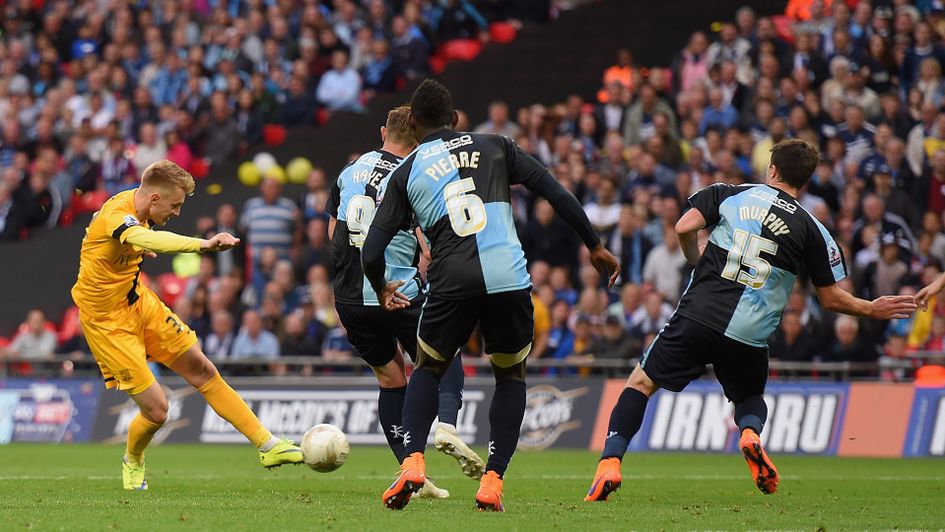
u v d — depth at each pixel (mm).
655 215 59562
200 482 34094
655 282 57750
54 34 88062
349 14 81188
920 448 48969
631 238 59000
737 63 65000
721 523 22719
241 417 30062
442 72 80062
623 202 61312
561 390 54594
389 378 29438
